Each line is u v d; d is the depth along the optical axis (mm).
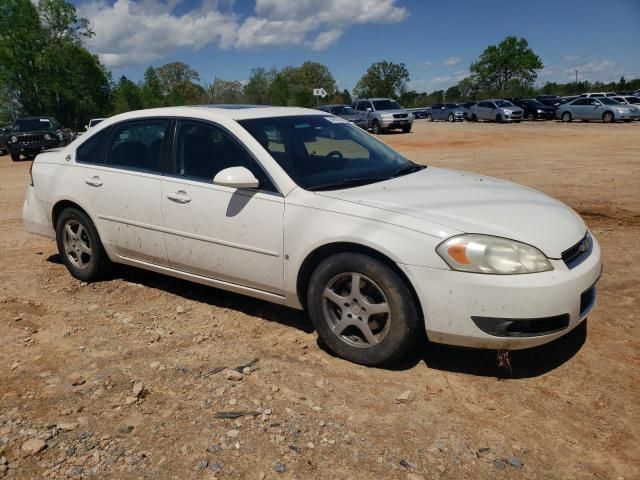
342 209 3553
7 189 12273
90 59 62312
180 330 4172
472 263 3158
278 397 3219
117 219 4750
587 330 4016
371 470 2609
